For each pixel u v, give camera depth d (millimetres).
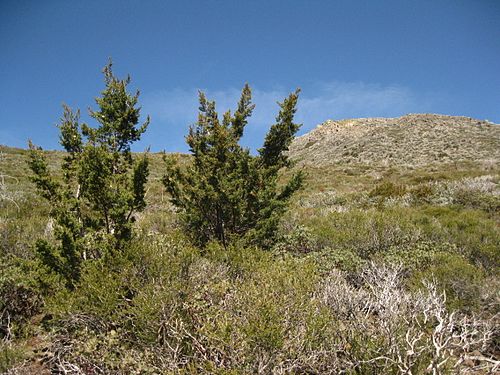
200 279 4637
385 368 3518
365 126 75125
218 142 7434
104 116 5992
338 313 4672
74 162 5863
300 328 3738
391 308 4137
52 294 5027
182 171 8109
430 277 5906
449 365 3619
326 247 7523
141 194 5723
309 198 17984
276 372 3398
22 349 4375
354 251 7746
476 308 5359
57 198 5406
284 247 7789
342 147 52250
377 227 8766
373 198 16609
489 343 4711
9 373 4047
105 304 4090
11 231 7637
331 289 4918
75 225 5242
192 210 7426
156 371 3725
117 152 5836
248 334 3305
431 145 43156
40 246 5004
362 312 4625
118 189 5418
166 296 3943
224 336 3416
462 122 52812
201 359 3619
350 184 24641
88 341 3957
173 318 3996
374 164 38312
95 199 5352
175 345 3926
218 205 7371
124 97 6020
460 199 14625
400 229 8773
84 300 4270
